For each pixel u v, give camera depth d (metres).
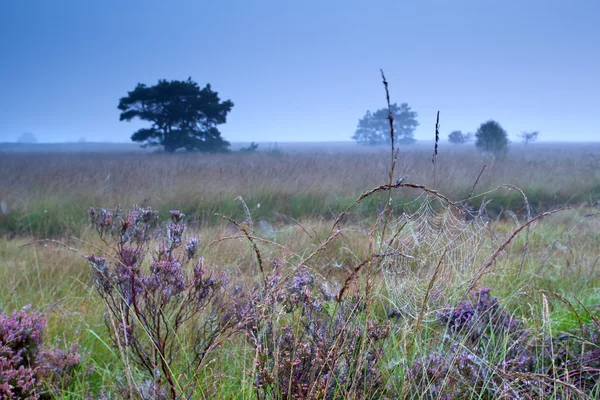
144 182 12.83
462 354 2.36
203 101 49.31
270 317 2.06
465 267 2.70
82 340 3.39
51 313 3.69
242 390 2.30
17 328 2.79
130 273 2.43
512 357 2.55
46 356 2.83
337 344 2.02
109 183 12.24
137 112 49.22
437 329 2.80
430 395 2.15
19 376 2.51
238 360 2.62
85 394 2.56
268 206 10.26
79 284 4.64
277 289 2.16
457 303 2.61
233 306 2.58
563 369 2.37
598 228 6.93
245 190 10.92
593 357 2.51
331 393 2.05
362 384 2.16
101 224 2.62
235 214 9.41
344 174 14.05
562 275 4.48
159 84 48.22
